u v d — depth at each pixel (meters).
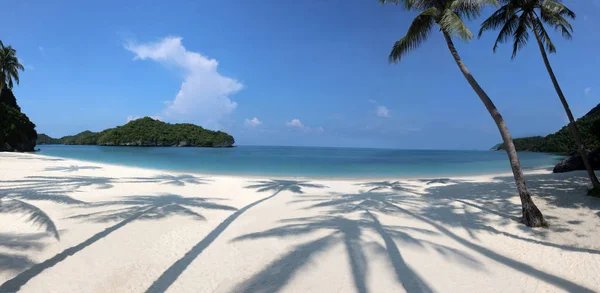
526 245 7.32
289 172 30.14
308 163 44.97
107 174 21.75
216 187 17.17
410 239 6.92
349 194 15.19
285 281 4.96
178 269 5.62
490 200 12.57
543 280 5.36
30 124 68.25
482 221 9.45
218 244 6.91
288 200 13.26
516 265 6.02
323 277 5.07
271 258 5.93
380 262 5.61
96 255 6.08
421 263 5.68
